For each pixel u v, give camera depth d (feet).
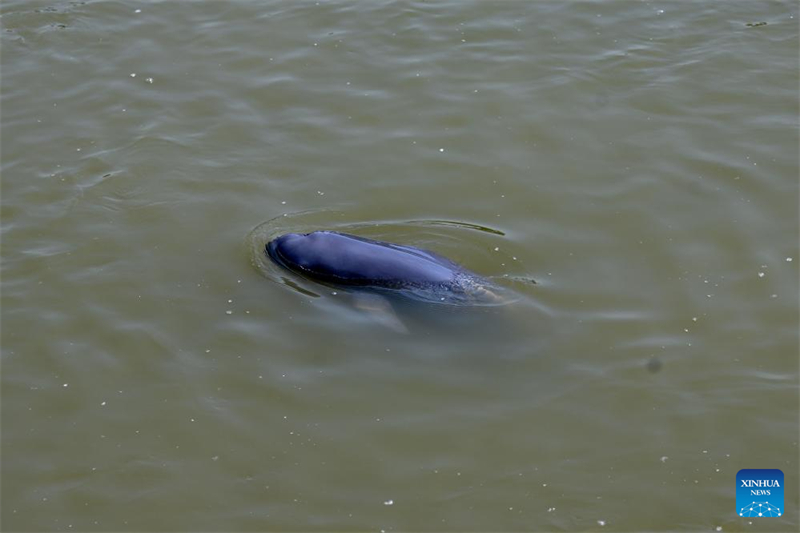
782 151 60.59
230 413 44.68
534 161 60.54
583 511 40.11
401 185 58.75
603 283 51.39
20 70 70.44
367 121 64.64
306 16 75.77
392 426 43.98
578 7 75.66
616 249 53.67
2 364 46.83
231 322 49.08
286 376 46.34
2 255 53.26
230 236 54.75
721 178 58.59
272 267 52.29
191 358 47.29
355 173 59.88
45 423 44.24
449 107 65.67
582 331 48.55
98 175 59.88
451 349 47.52
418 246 53.57
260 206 57.16
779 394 44.91
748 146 61.21
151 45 73.05
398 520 40.01
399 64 70.18
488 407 44.80
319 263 50.80
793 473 41.29
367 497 40.96
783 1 75.25
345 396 45.39
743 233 54.39
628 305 50.08
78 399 45.32
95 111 66.13
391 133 63.52
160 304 50.16
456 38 72.74
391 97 66.85
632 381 45.91
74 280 51.65
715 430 43.34
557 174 59.36
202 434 43.73
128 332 48.60
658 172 59.21
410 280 49.37
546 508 40.29
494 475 41.75
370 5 76.69
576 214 56.13
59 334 48.47
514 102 65.92
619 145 61.67
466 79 68.44
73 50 72.49
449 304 49.24
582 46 71.36
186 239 54.54
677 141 61.87
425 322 48.70
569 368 46.65
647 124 63.57
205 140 63.21
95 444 43.29
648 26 73.26
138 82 69.00
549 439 43.27
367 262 49.98
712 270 52.08
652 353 47.32
